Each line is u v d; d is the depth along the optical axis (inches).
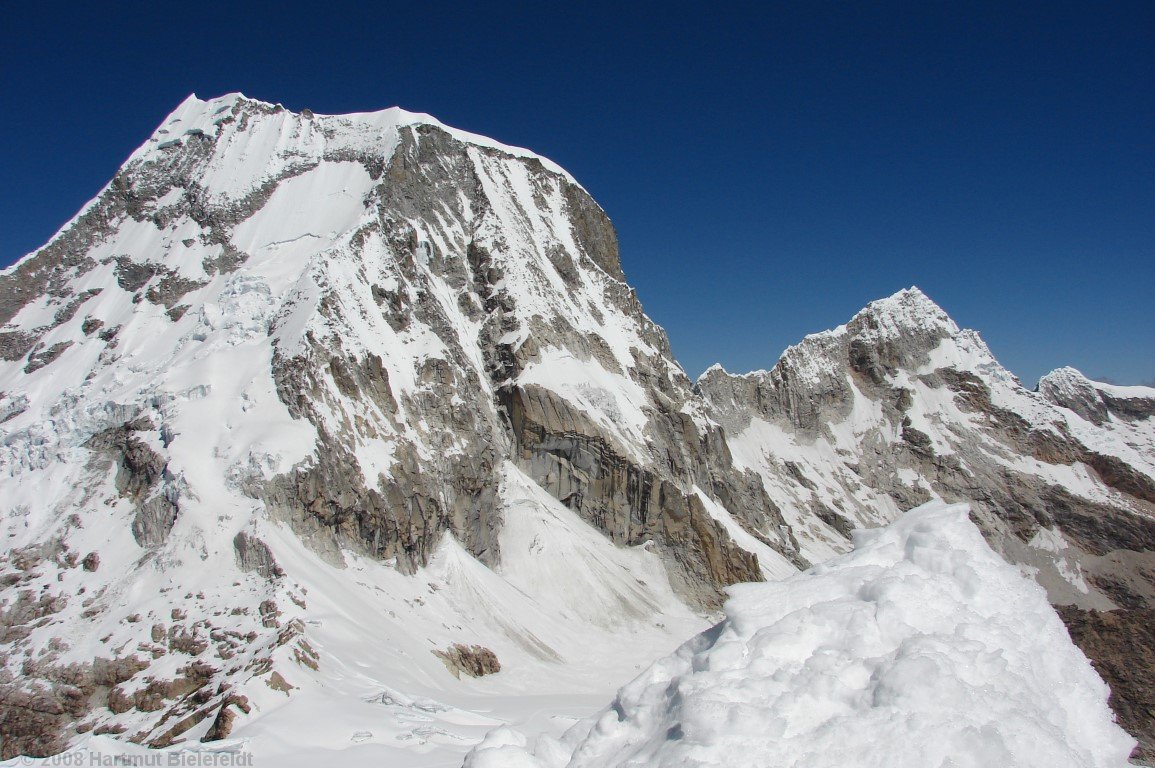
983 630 377.4
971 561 415.8
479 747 412.5
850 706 347.3
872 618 382.6
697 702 344.5
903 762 311.9
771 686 355.9
